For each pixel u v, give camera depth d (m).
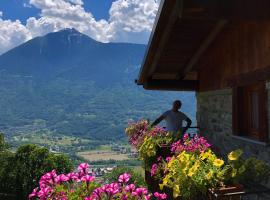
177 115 8.83
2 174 14.06
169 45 7.94
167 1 5.64
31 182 13.95
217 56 8.30
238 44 7.00
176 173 4.23
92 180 3.95
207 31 7.36
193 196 4.00
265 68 5.71
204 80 9.43
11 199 13.97
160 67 9.39
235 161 4.14
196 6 4.75
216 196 3.71
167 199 5.63
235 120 7.09
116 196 3.94
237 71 7.08
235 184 3.88
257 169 4.17
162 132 8.02
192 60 8.62
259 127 5.99
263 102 5.88
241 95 7.06
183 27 7.14
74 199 3.84
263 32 5.88
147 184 7.46
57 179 4.05
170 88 10.30
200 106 9.83
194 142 5.85
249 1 4.88
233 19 4.92
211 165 4.07
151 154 7.31
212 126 8.77
